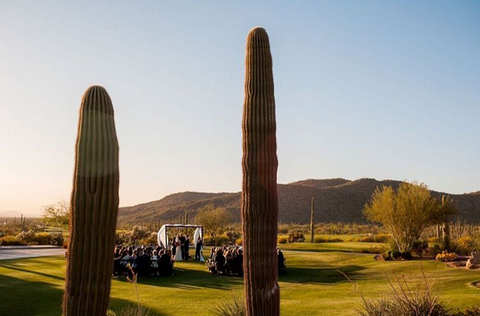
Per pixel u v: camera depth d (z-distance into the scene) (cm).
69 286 499
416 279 1800
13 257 2825
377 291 1614
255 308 642
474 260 1956
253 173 655
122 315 1067
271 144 664
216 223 5584
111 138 525
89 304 495
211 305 1427
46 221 4759
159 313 1309
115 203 518
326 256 2912
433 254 2600
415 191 2748
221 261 2203
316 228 8244
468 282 1606
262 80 679
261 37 693
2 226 6625
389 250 2575
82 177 505
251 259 648
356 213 10669
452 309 1078
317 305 1370
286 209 11081
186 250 2953
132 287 1805
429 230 4947
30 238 4353
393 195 2792
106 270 508
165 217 11981
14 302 1439
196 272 2314
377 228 7506
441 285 1583
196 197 16812
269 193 653
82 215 502
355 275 2108
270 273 646
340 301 1431
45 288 1692
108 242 509
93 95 531
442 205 2664
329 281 2000
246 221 655
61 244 4200
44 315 1280
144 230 5484
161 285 1873
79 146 513
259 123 663
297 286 1872
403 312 960
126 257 2098
